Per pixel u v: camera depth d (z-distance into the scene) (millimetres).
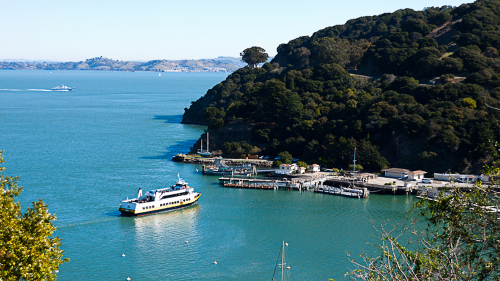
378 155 174625
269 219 124250
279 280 87562
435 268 35906
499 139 160625
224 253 100250
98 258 96188
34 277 43625
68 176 165125
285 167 179250
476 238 36000
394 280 35625
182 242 106500
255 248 103438
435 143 169125
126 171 177375
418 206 43062
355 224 119250
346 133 190500
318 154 188500
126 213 124500
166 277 88188
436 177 159625
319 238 109375
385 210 131875
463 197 38344
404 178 162250
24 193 141125
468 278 33781
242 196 149125
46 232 47156
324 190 153625
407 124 176750
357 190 148250
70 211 125875
